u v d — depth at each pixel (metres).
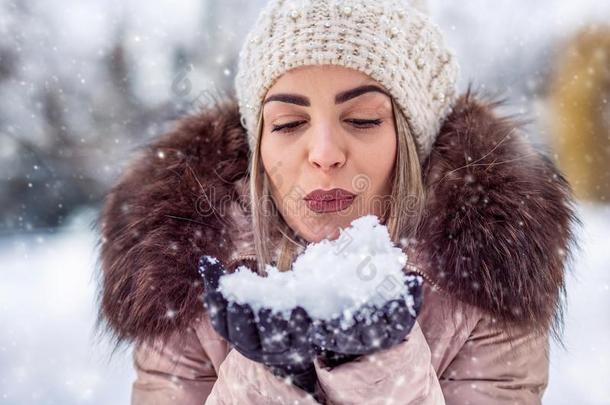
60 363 2.97
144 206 1.49
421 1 1.64
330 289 1.03
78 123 6.38
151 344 1.43
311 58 1.35
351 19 1.38
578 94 7.05
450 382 1.41
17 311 3.81
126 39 6.27
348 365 1.11
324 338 1.01
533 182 1.44
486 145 1.46
